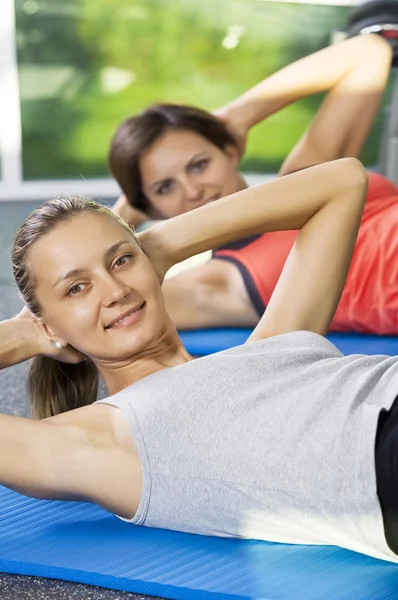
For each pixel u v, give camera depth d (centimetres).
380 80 450
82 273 213
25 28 798
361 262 369
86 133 827
